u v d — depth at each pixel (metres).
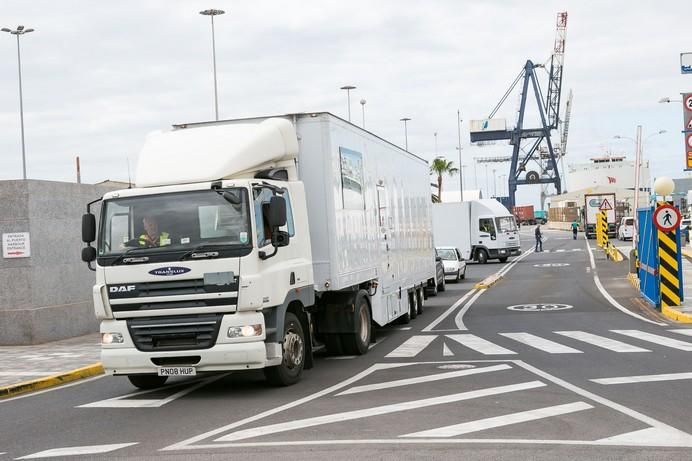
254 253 17.09
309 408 15.49
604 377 17.95
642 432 12.47
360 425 13.59
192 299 17.09
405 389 17.23
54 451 12.87
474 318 34.41
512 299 42.84
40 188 30.36
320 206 21.23
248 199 17.31
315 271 21.19
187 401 17.33
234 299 16.97
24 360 25.20
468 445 11.83
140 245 17.42
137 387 19.92
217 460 11.55
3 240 29.72
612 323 30.09
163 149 18.59
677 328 27.72
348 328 23.14
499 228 79.44
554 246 107.75
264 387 18.67
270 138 19.27
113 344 17.53
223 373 21.61
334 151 21.72
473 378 18.38
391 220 28.80
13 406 18.14
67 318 31.08
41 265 30.19
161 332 17.20
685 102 47.91
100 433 14.24
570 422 13.32
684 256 70.50
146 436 13.70
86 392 19.70
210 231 17.22
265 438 12.93
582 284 50.22
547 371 19.05
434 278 39.69
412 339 27.59
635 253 43.03
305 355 20.23
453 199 123.62
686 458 10.84
